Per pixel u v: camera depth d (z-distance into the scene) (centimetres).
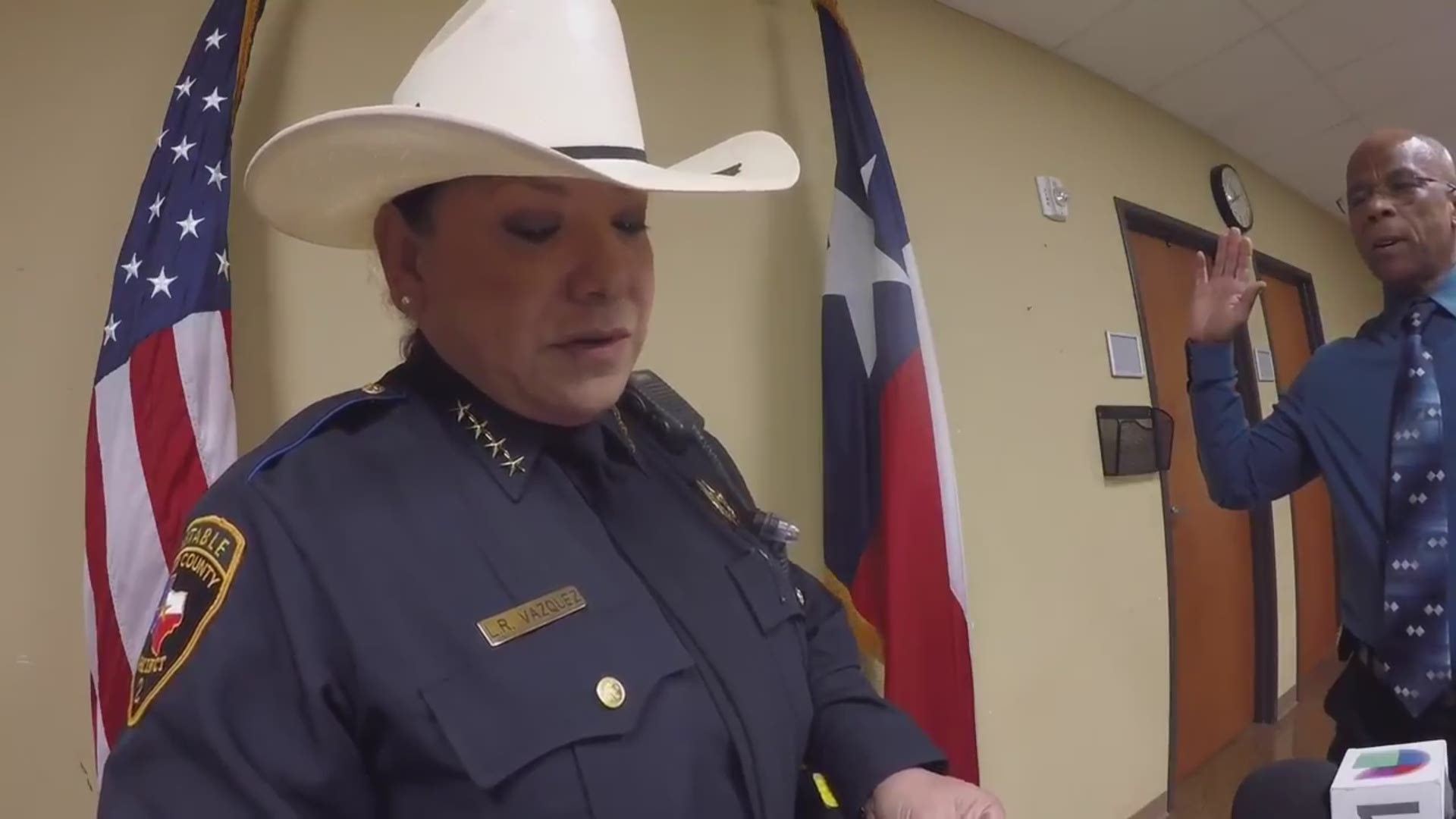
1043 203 227
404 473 63
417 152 60
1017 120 225
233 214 115
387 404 68
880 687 167
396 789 55
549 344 66
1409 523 122
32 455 107
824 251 172
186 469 99
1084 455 233
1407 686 120
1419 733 121
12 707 106
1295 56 256
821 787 75
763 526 86
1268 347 358
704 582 72
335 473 61
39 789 107
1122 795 237
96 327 111
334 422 65
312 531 57
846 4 183
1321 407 137
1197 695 282
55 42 110
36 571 107
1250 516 323
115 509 97
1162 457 262
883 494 152
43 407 108
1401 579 121
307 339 120
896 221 158
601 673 59
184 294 102
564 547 64
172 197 105
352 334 123
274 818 49
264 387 117
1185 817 249
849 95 162
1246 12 228
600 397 68
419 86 69
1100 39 233
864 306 158
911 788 70
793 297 167
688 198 154
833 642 86
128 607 96
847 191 160
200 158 105
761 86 166
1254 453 144
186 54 117
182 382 100
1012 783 203
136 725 51
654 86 151
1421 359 125
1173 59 250
